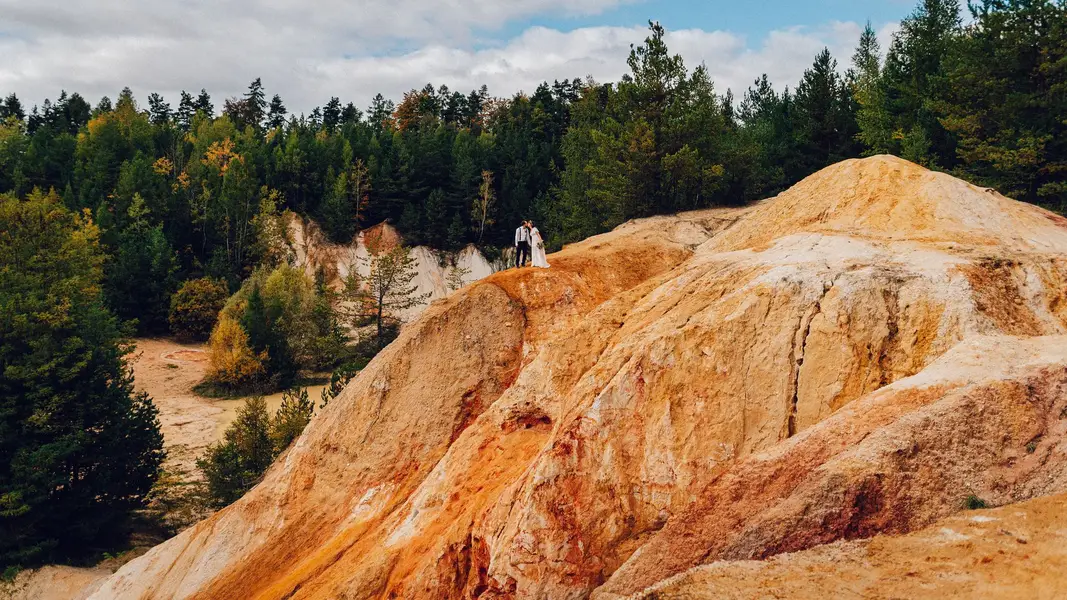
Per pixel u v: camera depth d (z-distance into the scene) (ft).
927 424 46.47
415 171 318.86
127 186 300.81
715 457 53.42
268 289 248.73
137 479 140.36
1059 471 43.78
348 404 89.66
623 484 54.24
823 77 188.03
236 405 210.59
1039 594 35.24
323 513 82.99
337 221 306.35
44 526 127.65
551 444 56.13
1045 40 125.80
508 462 64.34
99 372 140.77
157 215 299.99
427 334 88.17
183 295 264.72
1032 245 68.85
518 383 70.54
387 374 87.86
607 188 179.73
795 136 192.85
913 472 44.86
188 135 430.61
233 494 136.26
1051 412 46.29
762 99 302.45
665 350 57.52
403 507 70.54
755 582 41.91
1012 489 43.68
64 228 162.81
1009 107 127.65
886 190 78.07
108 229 277.64
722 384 55.83
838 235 71.56
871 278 58.44
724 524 47.96
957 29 171.12
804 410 54.34
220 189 314.76
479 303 87.81
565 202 236.02
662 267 95.66
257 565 80.48
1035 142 122.42
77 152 354.33
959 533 41.37
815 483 45.80
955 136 144.46
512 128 391.04
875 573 39.91
